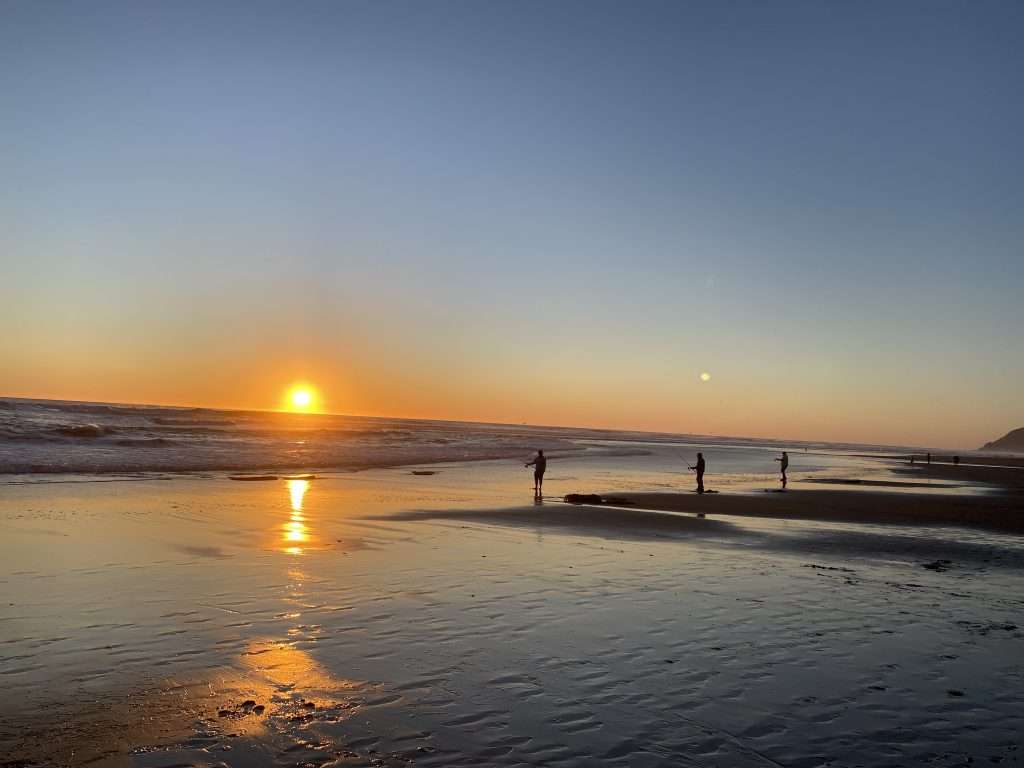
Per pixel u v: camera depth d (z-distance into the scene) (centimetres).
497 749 493
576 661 680
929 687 630
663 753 493
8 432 4166
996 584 1089
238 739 498
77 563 1084
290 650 693
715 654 711
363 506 1950
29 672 619
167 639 720
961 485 3553
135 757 468
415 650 702
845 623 837
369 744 495
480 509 1944
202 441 4766
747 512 2023
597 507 2073
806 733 530
